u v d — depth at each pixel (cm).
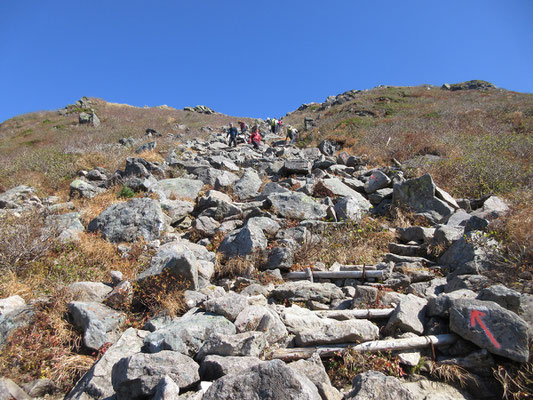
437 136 1489
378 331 395
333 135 1931
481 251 533
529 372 327
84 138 2317
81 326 411
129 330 408
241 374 281
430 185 793
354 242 680
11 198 960
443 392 337
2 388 322
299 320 416
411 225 765
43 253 595
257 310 408
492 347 344
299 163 1204
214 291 500
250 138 1978
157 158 1352
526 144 1278
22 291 486
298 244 639
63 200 980
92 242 658
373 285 533
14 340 383
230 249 623
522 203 697
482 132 1653
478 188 947
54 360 373
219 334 365
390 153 1426
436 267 568
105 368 347
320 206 802
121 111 4119
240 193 991
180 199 930
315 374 331
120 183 1025
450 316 380
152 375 310
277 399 262
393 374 348
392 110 2934
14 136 3070
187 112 4394
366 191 994
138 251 634
